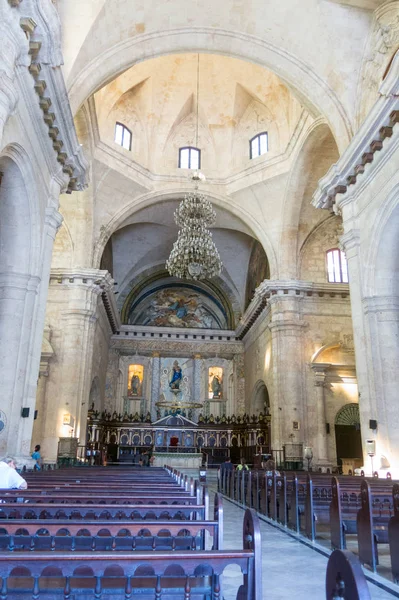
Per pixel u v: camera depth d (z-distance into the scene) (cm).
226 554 272
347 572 192
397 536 550
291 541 771
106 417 2870
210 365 3180
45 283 1202
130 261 2992
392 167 1188
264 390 2748
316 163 2041
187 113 2403
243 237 2878
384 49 1316
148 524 350
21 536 411
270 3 1424
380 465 1181
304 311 2209
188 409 3075
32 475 906
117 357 3083
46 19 907
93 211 2183
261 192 2262
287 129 2139
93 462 2209
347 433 2136
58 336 2084
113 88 2102
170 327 3198
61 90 1079
